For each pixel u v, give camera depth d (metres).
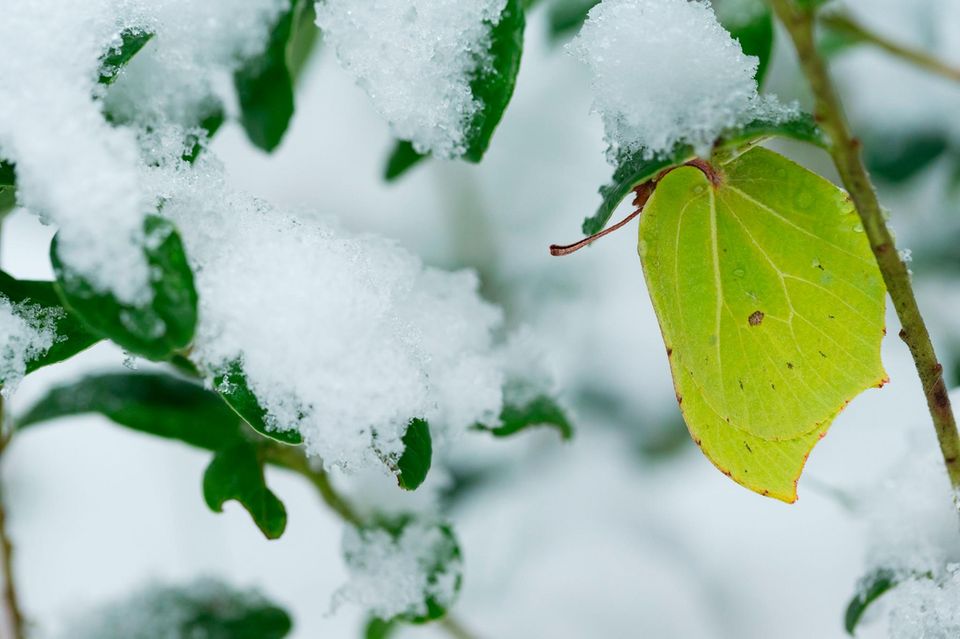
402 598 0.32
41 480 0.50
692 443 0.44
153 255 0.28
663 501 0.47
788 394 0.31
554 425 0.32
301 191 0.49
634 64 0.29
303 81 0.34
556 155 0.45
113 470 0.50
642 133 0.29
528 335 0.32
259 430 0.29
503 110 0.30
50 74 0.29
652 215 0.30
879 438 0.40
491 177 0.45
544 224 0.45
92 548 0.47
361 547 0.32
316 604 0.44
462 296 0.32
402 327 0.30
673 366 0.31
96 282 0.28
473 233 0.44
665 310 0.31
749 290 0.31
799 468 0.31
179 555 0.47
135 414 0.32
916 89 0.37
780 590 0.46
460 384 0.31
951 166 0.37
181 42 0.30
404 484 0.29
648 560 0.45
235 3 0.31
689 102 0.29
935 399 0.29
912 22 0.38
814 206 0.30
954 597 0.31
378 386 0.29
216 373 0.29
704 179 0.30
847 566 0.47
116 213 0.28
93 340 0.29
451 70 0.30
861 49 0.37
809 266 0.30
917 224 0.38
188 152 0.30
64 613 0.34
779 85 0.38
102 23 0.29
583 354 0.44
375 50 0.30
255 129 0.31
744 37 0.31
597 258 0.45
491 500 0.41
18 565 0.47
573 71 0.44
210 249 0.29
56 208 0.28
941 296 0.38
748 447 0.31
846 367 0.31
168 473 0.49
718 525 0.49
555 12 0.34
